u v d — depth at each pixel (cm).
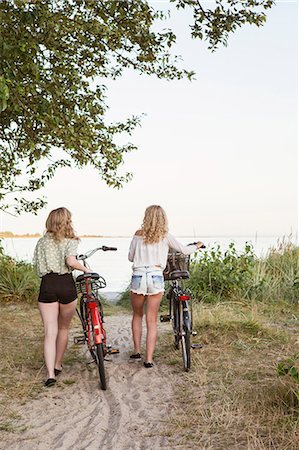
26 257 1443
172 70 978
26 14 695
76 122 879
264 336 820
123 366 703
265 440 445
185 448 448
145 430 491
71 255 617
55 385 625
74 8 898
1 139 991
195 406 538
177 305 721
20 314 1086
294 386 521
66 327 657
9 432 493
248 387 577
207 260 1269
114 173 1033
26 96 750
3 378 645
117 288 1684
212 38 851
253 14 820
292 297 1185
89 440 474
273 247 1423
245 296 1184
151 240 679
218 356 717
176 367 687
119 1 814
